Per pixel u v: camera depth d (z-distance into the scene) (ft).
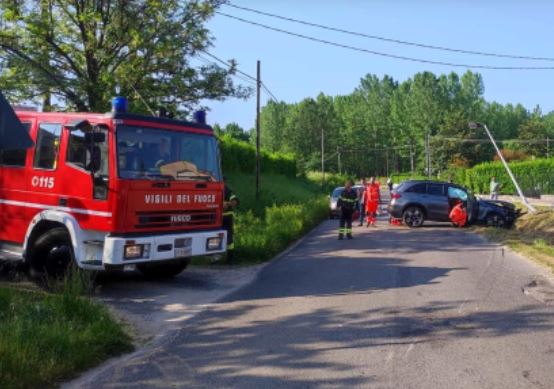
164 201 28.58
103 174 27.12
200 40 60.64
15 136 17.72
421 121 332.60
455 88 360.89
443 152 302.86
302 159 323.16
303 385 16.69
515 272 35.19
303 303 27.27
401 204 68.23
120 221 26.86
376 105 372.99
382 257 42.06
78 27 57.67
